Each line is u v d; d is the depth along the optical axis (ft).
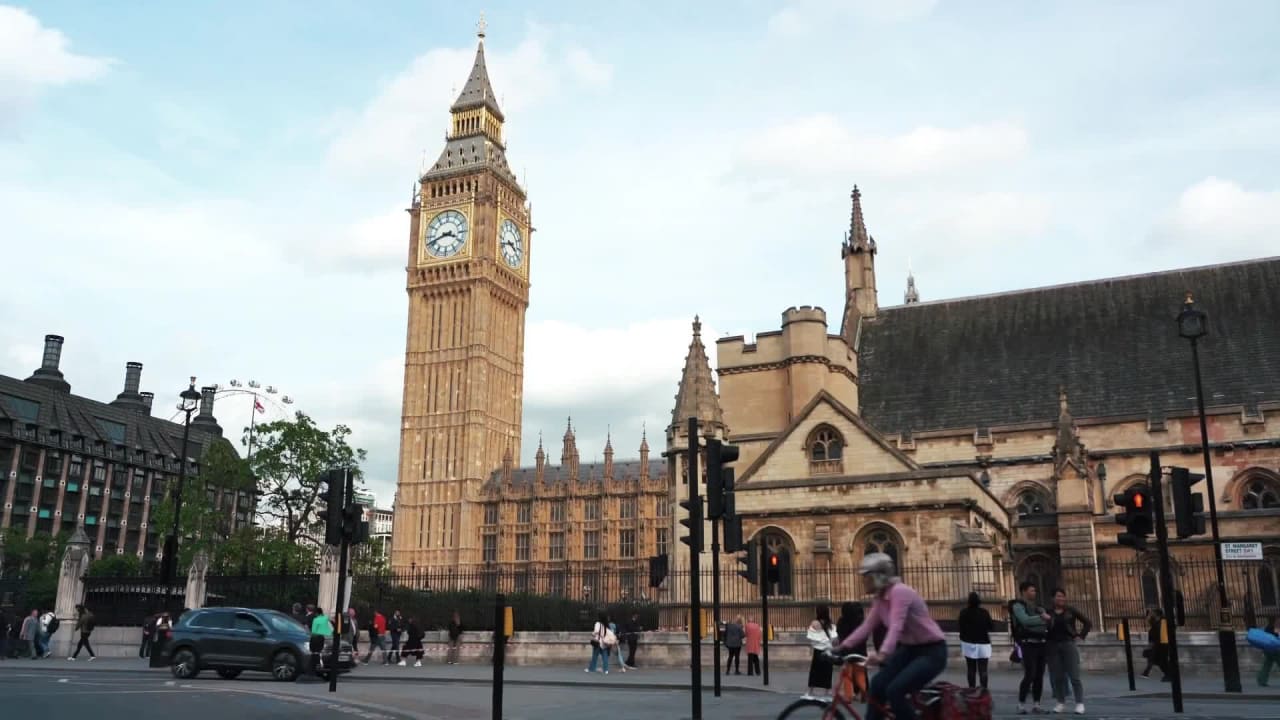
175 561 128.57
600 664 111.75
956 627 116.57
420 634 126.21
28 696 71.51
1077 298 202.28
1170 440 169.27
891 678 37.78
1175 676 63.36
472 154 506.48
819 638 75.25
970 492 126.52
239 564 212.43
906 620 37.47
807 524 131.85
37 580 264.72
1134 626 151.84
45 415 393.29
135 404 468.34
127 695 73.72
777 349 181.78
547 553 445.37
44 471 384.68
